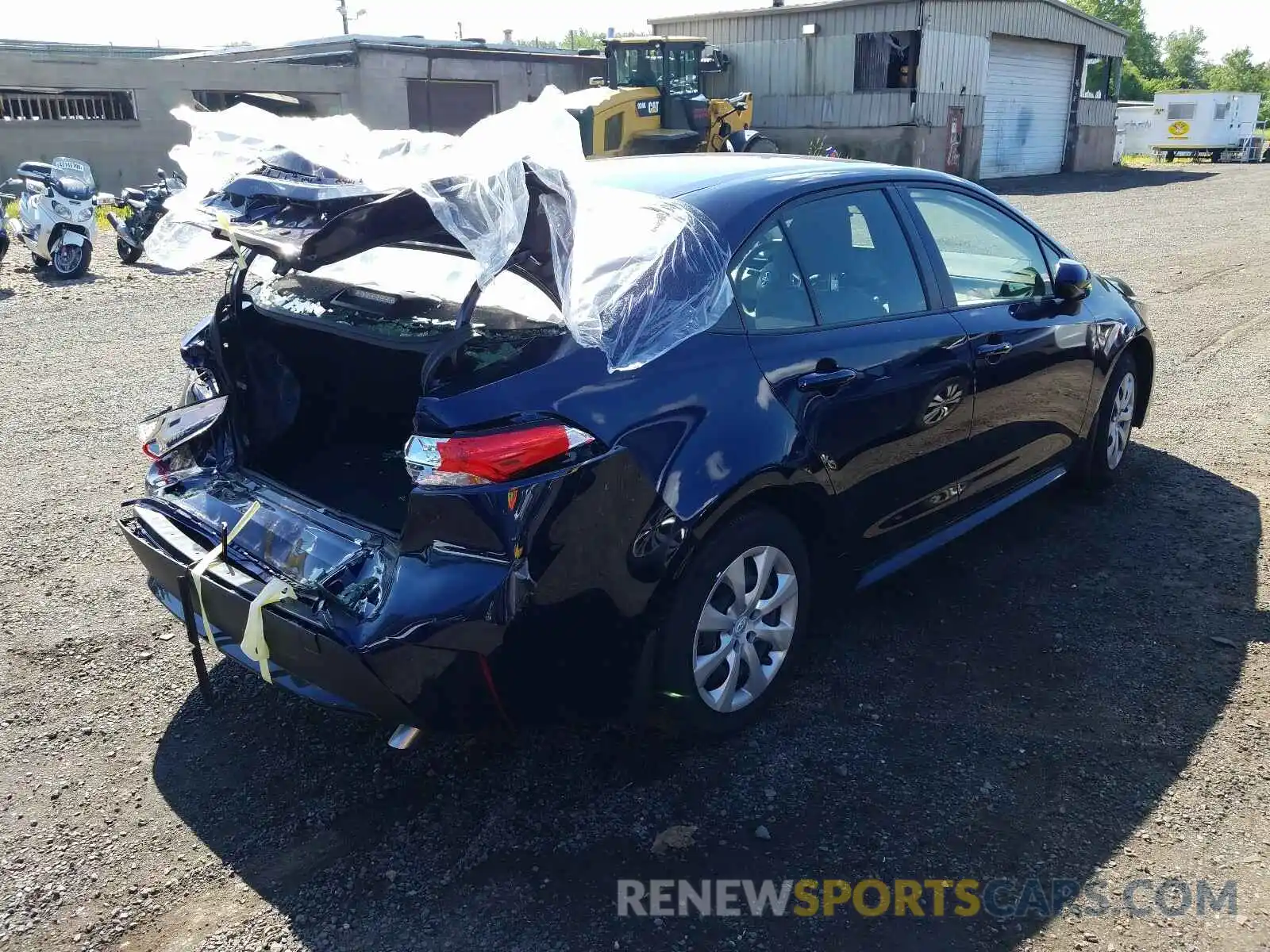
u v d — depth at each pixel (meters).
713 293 3.07
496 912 2.61
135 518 3.33
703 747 3.24
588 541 2.69
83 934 2.55
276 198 2.81
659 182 3.38
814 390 3.25
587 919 2.58
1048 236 4.61
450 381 2.61
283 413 3.59
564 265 2.70
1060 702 3.44
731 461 2.97
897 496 3.69
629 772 3.13
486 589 2.55
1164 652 3.72
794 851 2.80
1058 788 3.03
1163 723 3.32
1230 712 3.36
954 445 3.89
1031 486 4.53
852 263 3.58
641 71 20.45
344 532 2.93
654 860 2.77
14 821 2.94
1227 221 16.25
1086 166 33.22
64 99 20.55
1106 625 3.91
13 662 3.72
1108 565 4.40
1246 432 6.00
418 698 2.59
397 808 2.99
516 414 2.58
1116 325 4.83
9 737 3.31
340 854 2.81
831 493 3.36
